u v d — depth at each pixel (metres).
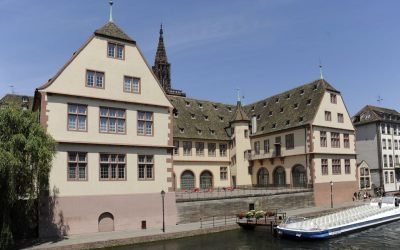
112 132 28.30
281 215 33.00
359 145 62.50
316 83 48.78
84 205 26.38
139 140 29.45
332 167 46.25
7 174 20.67
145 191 29.23
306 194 42.22
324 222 30.34
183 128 48.00
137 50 30.58
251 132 53.16
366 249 24.58
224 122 54.22
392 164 61.44
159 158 30.38
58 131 25.92
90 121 27.41
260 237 27.78
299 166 45.31
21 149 21.78
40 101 26.47
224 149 51.41
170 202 30.42
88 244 22.98
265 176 50.12
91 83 27.88
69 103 26.67
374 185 59.59
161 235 26.17
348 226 30.17
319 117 45.31
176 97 52.84
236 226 30.58
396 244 26.12
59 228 25.22
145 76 30.62
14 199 21.16
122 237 24.72
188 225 30.16
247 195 36.28
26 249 21.33
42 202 24.72
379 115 61.56
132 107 29.52
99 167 27.34
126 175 28.53
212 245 24.89
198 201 32.38
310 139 43.88
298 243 26.11
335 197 45.91
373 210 36.53
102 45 28.83
